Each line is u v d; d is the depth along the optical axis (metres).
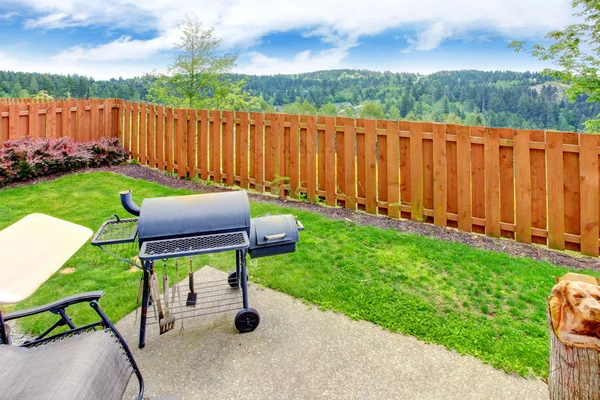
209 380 2.37
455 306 3.12
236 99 10.93
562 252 4.25
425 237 4.59
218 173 7.01
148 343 2.72
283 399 2.21
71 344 1.78
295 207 5.67
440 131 4.83
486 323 2.88
